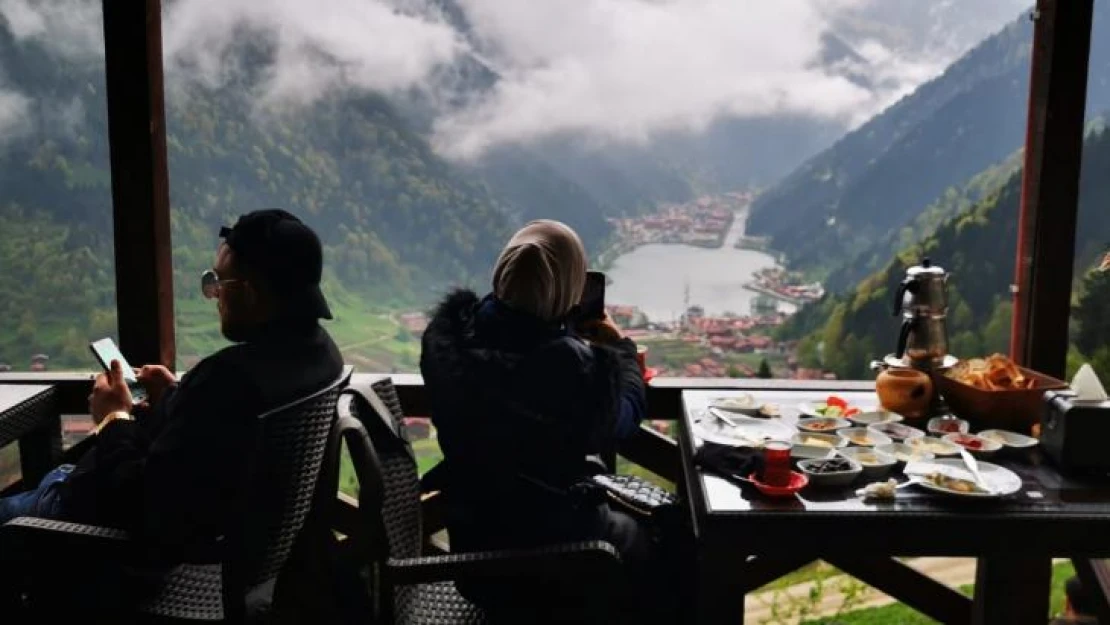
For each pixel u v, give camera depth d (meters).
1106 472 1.92
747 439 2.14
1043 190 2.62
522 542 1.79
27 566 1.81
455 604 1.86
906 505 1.76
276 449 1.66
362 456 1.62
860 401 2.53
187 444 1.69
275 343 1.80
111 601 1.80
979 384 2.26
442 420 1.81
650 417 2.76
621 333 2.23
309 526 1.67
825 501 1.78
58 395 2.68
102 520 1.86
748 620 2.94
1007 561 2.14
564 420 1.78
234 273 1.82
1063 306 2.66
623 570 1.88
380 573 1.65
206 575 1.91
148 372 2.15
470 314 1.92
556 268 1.89
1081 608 2.71
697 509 1.92
